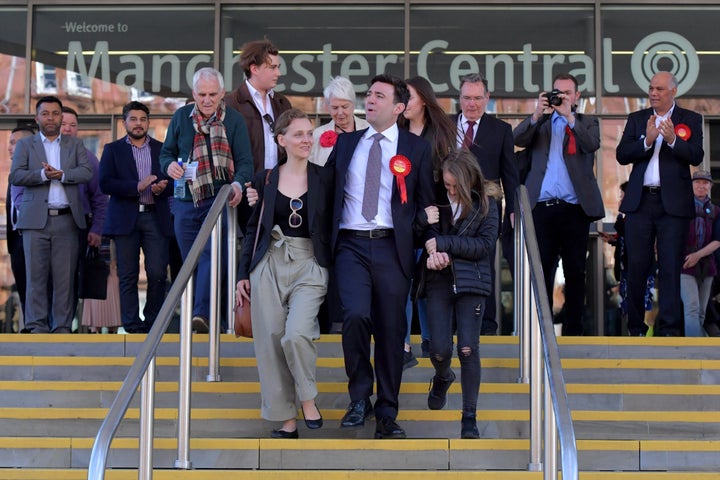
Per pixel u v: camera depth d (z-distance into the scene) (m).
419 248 6.83
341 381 7.40
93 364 7.63
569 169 8.70
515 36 12.26
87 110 12.34
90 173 9.00
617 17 12.24
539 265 6.33
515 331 8.05
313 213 6.56
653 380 7.57
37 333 8.75
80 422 6.91
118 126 12.31
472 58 12.24
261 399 6.76
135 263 9.16
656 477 6.04
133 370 5.25
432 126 7.25
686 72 12.19
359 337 6.46
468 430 6.54
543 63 12.22
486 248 6.57
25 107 12.32
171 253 10.02
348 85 7.91
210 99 7.99
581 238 8.77
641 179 8.57
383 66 12.27
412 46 12.27
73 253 8.96
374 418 6.82
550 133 8.84
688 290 10.11
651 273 10.20
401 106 6.70
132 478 6.07
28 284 8.93
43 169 8.83
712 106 12.15
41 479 6.09
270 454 6.34
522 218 7.07
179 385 6.22
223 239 8.25
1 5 12.43
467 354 6.55
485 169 7.93
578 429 6.91
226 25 12.38
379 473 5.98
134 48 12.39
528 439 6.47
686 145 8.41
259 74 8.40
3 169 12.24
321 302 6.61
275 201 6.61
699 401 7.25
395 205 6.56
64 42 12.41
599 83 12.16
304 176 6.65
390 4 12.31
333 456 6.32
